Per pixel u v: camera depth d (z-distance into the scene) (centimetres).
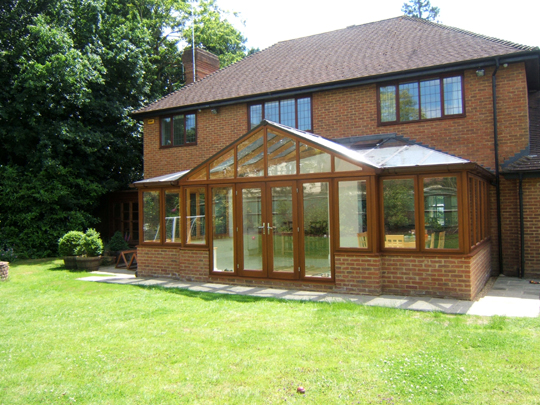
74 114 2009
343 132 1386
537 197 1137
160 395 457
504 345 571
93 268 1444
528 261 1148
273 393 457
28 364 553
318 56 1672
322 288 967
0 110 1720
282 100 1503
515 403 419
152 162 1772
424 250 898
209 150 1648
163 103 1775
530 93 1523
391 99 1316
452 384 462
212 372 514
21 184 1838
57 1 1911
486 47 1220
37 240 1814
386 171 920
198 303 873
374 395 445
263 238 1041
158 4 2953
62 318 778
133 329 698
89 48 1947
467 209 870
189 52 2064
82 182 1916
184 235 1167
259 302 866
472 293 865
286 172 1014
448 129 1235
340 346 589
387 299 875
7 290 1075
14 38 1886
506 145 1174
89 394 463
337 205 953
